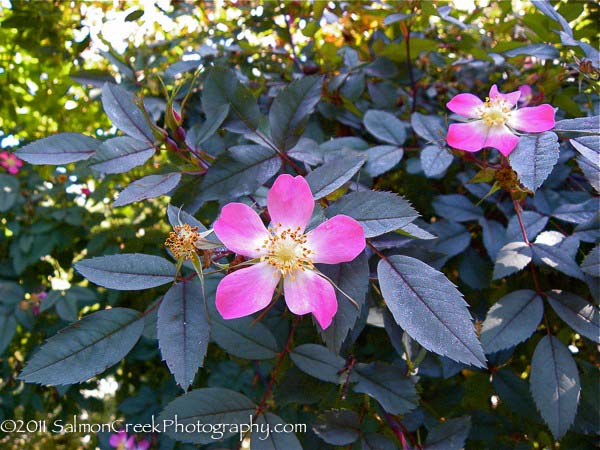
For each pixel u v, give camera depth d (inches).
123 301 13.1
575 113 8.2
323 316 4.5
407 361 5.9
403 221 4.8
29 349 14.0
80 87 14.9
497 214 8.6
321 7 9.8
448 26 11.5
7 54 16.1
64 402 14.4
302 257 4.7
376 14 9.1
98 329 5.1
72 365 4.8
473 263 8.2
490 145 5.4
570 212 7.3
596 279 6.5
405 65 10.2
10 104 16.4
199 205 6.5
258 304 4.7
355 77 9.8
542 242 6.8
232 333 6.3
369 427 6.6
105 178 11.7
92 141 6.3
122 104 6.3
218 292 4.7
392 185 9.9
